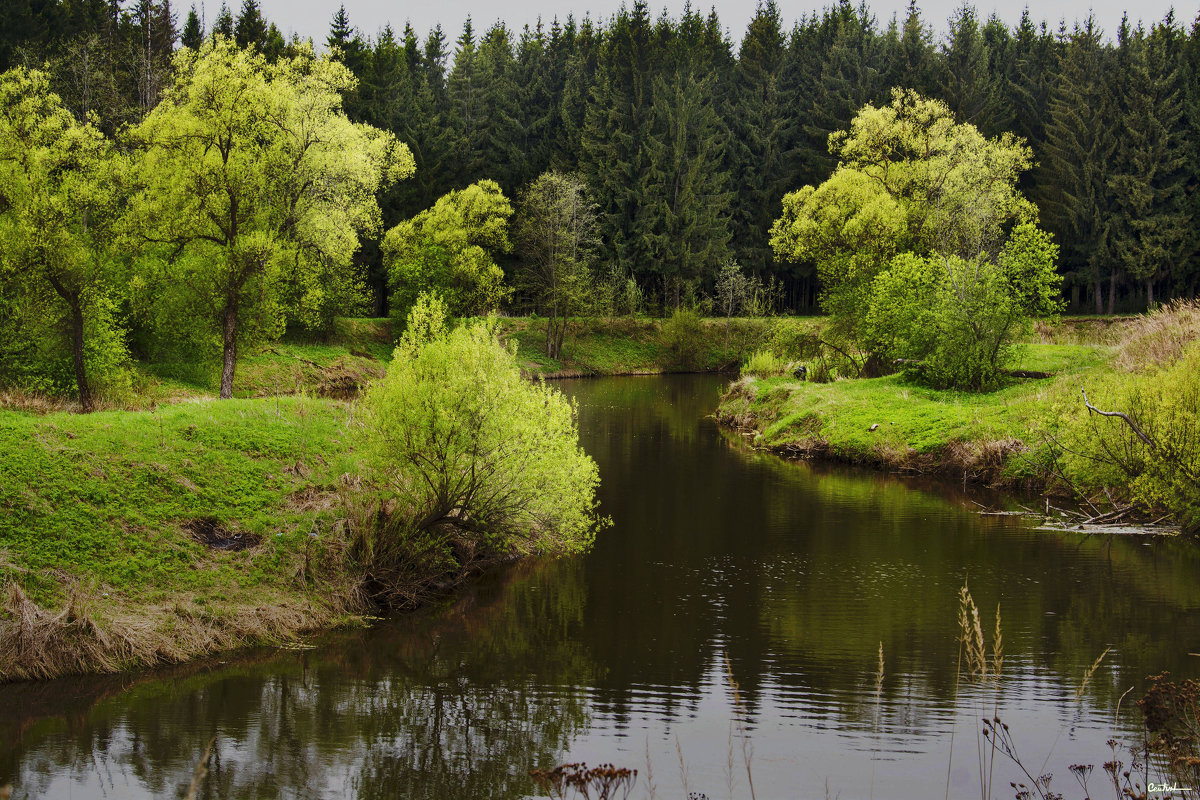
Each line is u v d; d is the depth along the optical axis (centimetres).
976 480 2272
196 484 1416
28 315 2438
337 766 855
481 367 1409
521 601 1387
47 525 1207
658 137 7306
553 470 1470
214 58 2558
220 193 2608
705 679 1078
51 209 2380
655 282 7494
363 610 1309
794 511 2011
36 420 1474
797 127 8138
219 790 812
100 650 1065
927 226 3756
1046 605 1340
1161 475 1711
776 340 4884
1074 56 6519
